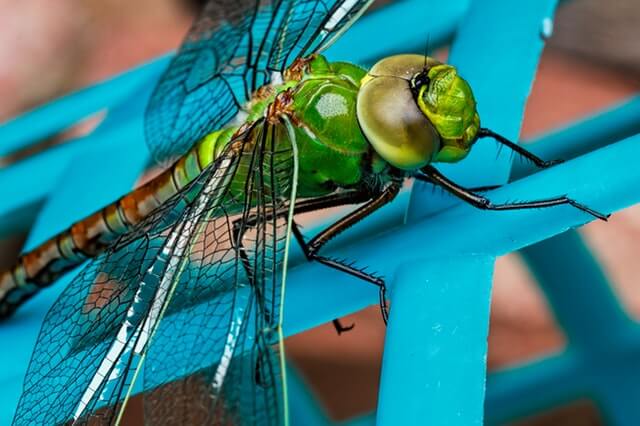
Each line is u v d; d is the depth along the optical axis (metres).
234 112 0.21
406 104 0.20
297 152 0.20
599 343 0.25
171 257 0.20
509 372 0.26
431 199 0.20
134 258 0.20
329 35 0.20
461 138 0.20
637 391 0.25
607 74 0.36
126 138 0.22
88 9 0.41
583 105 0.37
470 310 0.18
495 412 0.26
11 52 0.39
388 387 0.18
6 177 0.23
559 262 0.24
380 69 0.20
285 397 0.18
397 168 0.20
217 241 0.20
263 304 0.19
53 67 0.39
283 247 0.19
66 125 0.23
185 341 0.19
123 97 0.23
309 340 0.34
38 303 0.22
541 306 0.33
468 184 0.20
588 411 0.31
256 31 0.21
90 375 0.19
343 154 0.20
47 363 0.20
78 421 0.19
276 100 0.20
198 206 0.20
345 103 0.20
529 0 0.20
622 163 0.19
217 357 0.19
